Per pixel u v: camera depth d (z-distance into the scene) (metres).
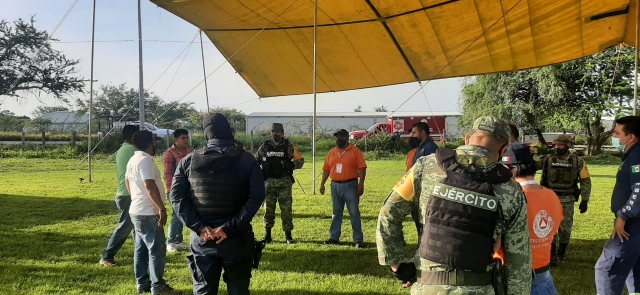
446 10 7.74
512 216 2.19
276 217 8.75
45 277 4.89
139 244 4.47
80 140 29.73
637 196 3.38
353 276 5.08
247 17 8.27
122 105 53.28
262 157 6.62
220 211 3.21
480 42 8.65
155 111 54.22
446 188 2.23
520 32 8.18
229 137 3.43
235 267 3.27
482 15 7.78
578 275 5.23
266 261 5.68
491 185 2.19
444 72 10.12
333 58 9.86
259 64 10.11
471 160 2.24
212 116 3.43
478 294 2.15
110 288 4.61
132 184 4.30
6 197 10.95
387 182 14.88
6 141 29.88
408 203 2.39
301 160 6.85
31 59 32.94
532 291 2.90
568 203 5.77
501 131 2.30
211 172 3.23
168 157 5.76
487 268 2.19
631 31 7.86
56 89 34.75
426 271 2.25
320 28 8.84
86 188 12.70
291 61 10.05
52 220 8.16
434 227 2.23
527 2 7.22
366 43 9.20
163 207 4.22
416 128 5.92
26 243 6.39
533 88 29.45
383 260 2.36
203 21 8.48
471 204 2.17
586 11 7.32
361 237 6.47
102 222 8.02
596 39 8.33
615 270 3.56
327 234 7.27
